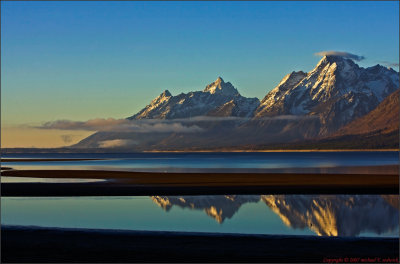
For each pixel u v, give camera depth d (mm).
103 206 48375
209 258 24719
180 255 25266
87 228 35562
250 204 50875
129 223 38500
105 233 30891
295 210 46500
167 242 28250
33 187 66375
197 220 40188
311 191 62969
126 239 29078
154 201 52906
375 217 41844
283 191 63156
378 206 49125
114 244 27734
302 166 154875
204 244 27750
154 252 25906
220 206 49188
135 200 53562
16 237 29609
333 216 42375
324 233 34281
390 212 44906
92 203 50812
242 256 25078
